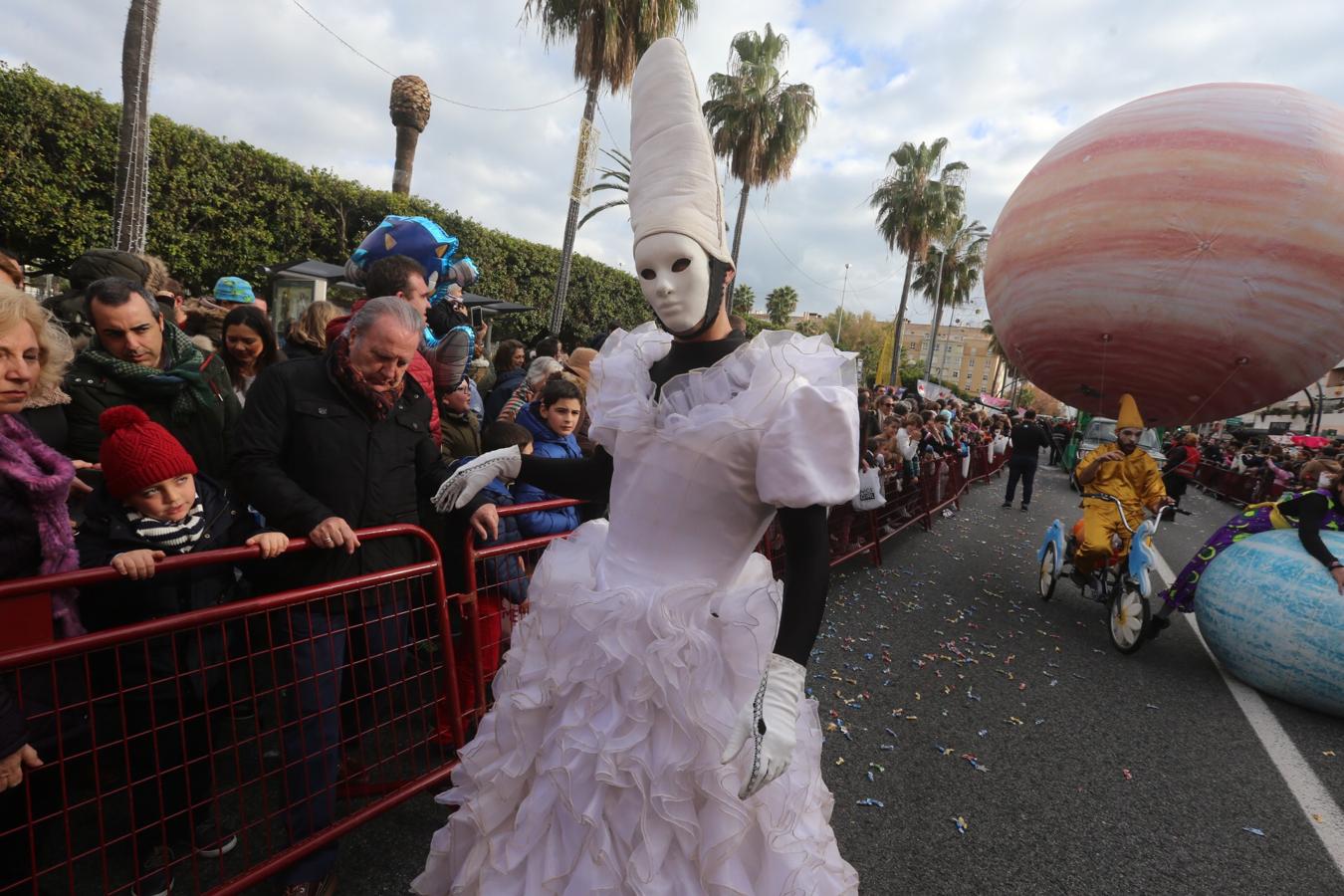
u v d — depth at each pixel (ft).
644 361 4.92
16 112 27.73
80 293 10.48
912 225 112.57
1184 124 15.21
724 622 4.35
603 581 4.64
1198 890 8.12
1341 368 129.08
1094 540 16.92
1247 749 11.65
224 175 34.71
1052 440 71.41
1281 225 14.30
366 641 7.19
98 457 7.75
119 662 5.76
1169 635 17.52
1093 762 10.86
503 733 4.82
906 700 12.45
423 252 11.68
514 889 4.21
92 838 7.06
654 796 3.98
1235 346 15.51
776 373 4.08
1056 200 16.69
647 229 4.27
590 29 43.96
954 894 7.72
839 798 9.30
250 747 9.03
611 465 5.46
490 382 22.22
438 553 7.80
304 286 31.01
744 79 70.74
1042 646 15.94
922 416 34.40
